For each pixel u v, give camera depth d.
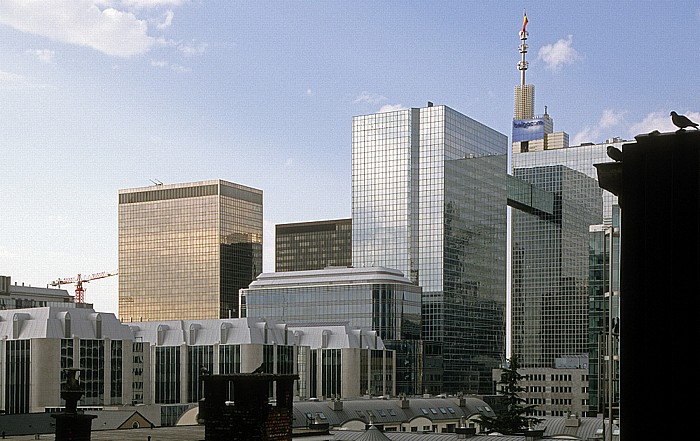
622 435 14.01
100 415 124.50
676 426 13.71
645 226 14.16
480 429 183.50
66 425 34.28
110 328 191.25
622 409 14.05
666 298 13.93
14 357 180.00
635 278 14.13
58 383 177.38
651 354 13.95
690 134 13.98
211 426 29.67
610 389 27.98
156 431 59.88
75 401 34.59
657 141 14.21
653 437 13.82
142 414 143.75
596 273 152.25
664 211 14.05
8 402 179.75
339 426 152.50
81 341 183.12
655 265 14.03
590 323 154.12
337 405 158.00
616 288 74.69
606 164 14.90
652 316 13.98
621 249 14.30
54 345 177.25
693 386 13.68
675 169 14.02
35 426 92.62
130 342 195.12
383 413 166.38
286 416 30.12
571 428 140.12
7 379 181.00
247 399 29.17
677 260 13.90
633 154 14.34
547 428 142.62
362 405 165.25
